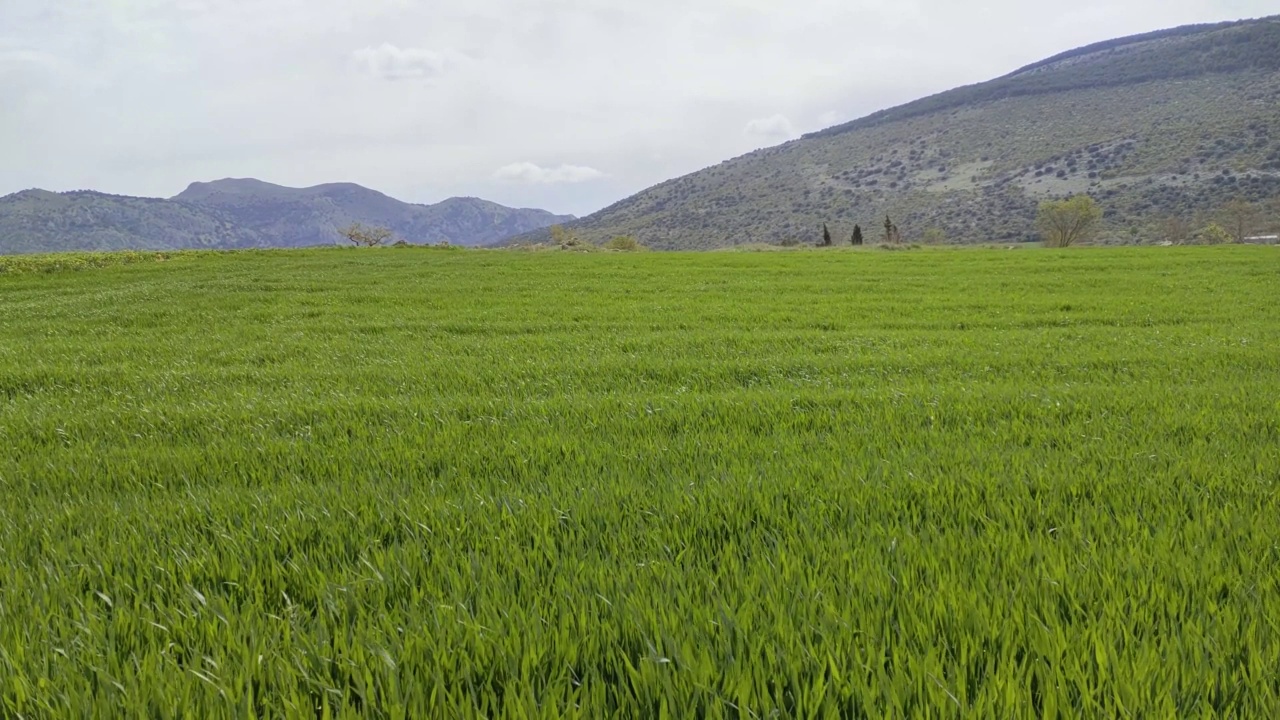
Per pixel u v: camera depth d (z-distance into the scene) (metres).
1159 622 2.61
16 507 4.56
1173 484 4.47
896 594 2.87
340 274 34.00
